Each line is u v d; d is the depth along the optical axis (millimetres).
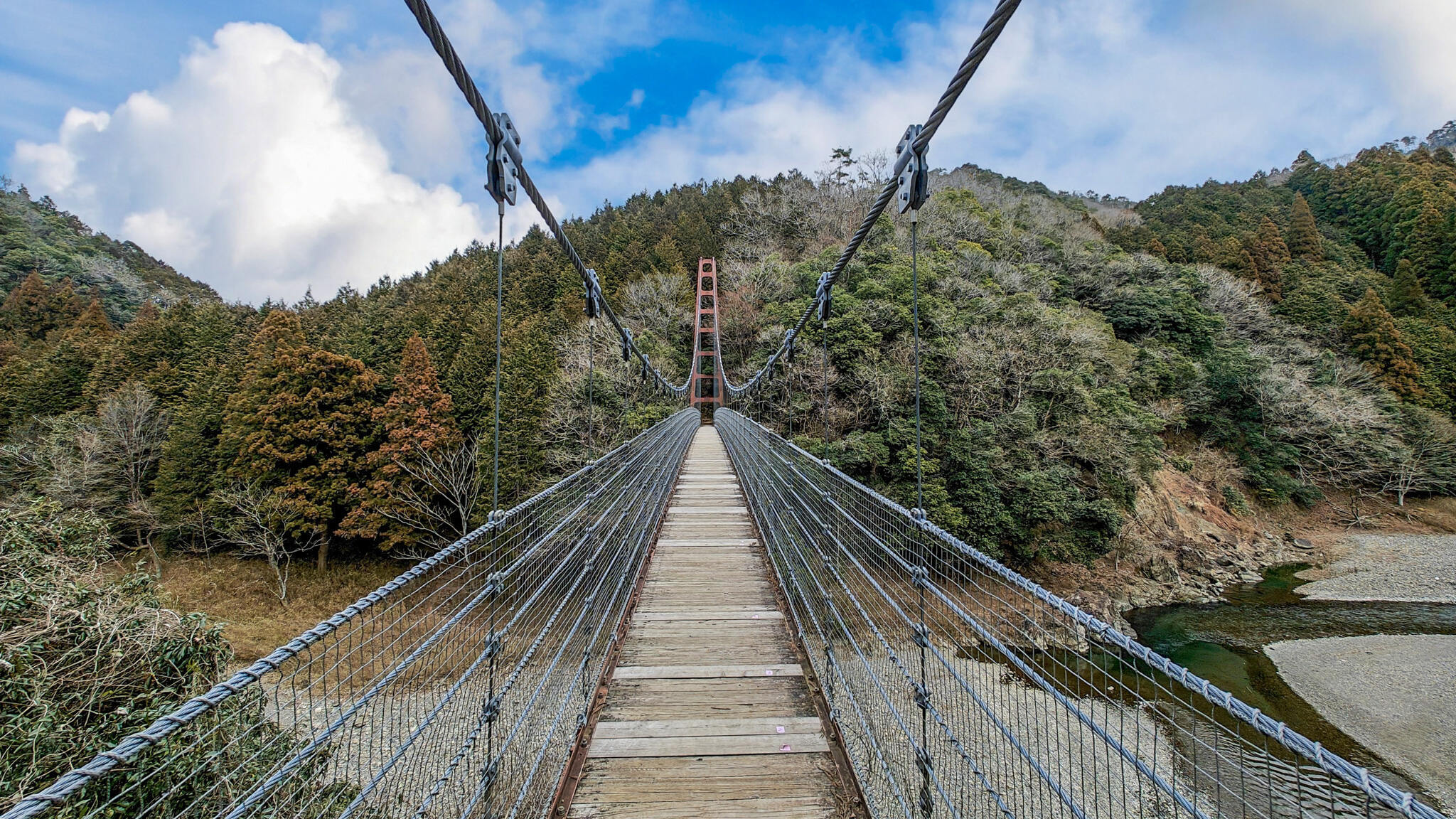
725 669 3176
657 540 5375
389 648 1291
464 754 1506
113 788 2545
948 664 1738
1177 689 7258
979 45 1577
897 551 2221
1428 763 6914
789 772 2379
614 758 2461
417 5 1406
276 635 11156
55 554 4168
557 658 2270
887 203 2625
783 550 4359
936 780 1775
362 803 1135
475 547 1670
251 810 992
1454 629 10445
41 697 3025
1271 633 10500
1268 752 819
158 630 3734
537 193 2480
